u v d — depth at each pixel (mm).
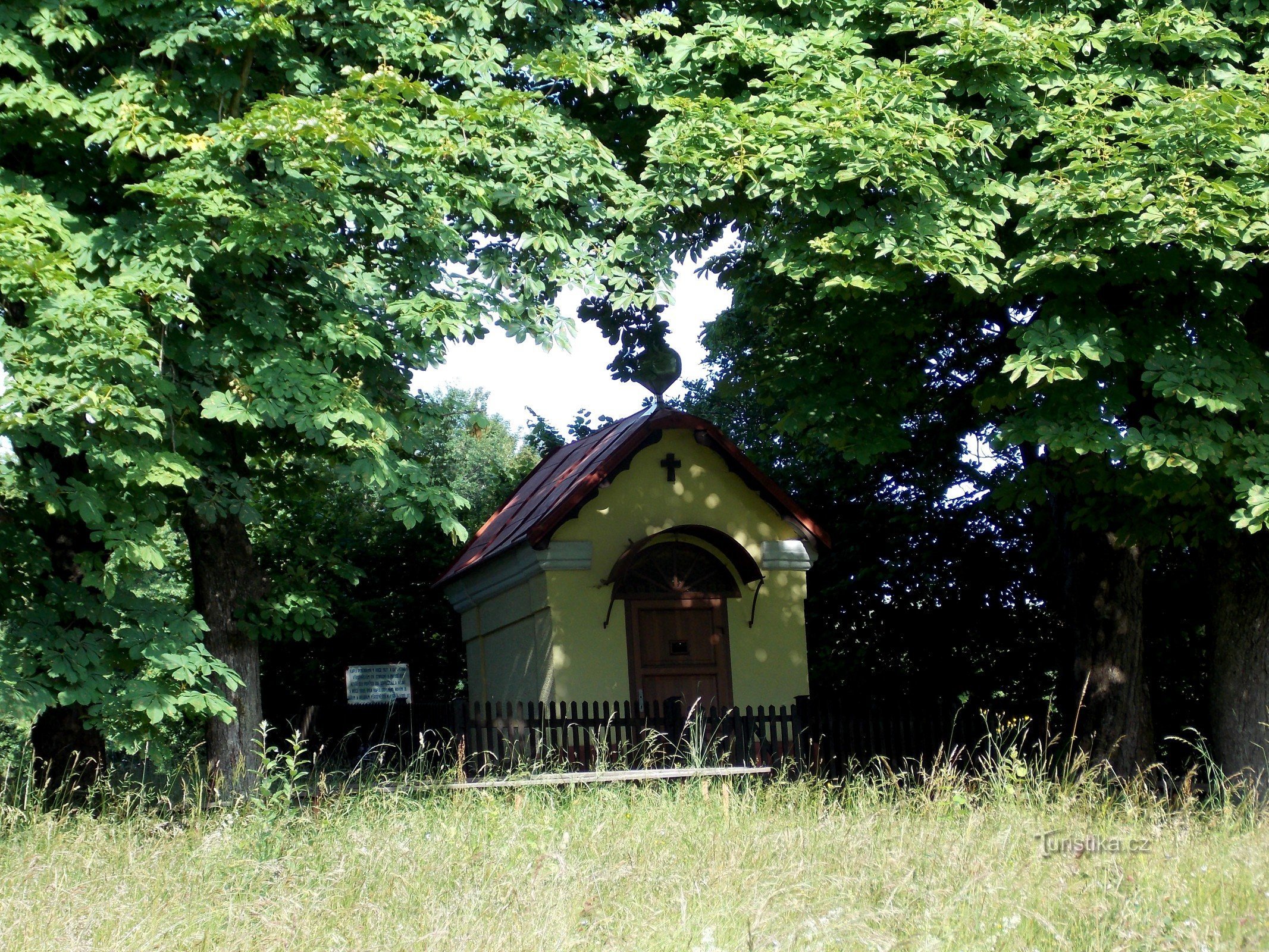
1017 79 11086
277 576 12961
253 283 10625
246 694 11828
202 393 10430
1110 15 12039
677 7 12797
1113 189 10125
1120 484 11648
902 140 10359
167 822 9055
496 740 12930
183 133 10461
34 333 9211
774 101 11094
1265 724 12148
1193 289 11227
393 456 10797
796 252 11234
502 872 7344
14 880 7184
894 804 9930
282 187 10289
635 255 11391
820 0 11859
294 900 6629
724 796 9391
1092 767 12477
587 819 9219
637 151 12766
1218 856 7625
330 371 10453
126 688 9812
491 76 11430
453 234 11000
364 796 9859
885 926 6199
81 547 12164
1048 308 10914
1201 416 10867
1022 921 6145
